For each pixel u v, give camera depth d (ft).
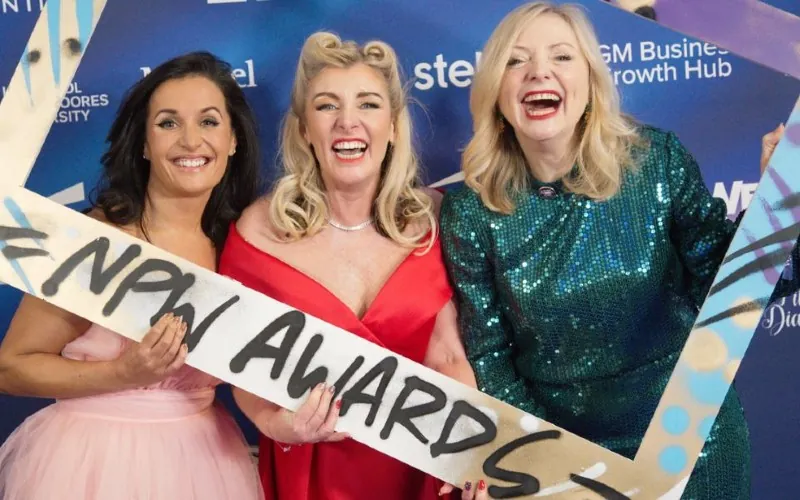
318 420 5.20
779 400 7.30
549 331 5.48
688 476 5.08
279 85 7.16
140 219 5.96
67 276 5.25
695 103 7.10
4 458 5.89
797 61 5.23
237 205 6.38
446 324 5.88
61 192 7.22
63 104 7.14
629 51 7.09
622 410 5.60
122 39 7.09
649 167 5.42
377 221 5.87
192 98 5.89
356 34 7.12
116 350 5.64
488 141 5.55
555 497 5.19
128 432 5.62
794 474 7.35
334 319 5.52
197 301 5.25
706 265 5.56
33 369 5.48
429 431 5.24
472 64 7.12
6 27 7.04
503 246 5.48
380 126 5.65
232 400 7.48
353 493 5.80
